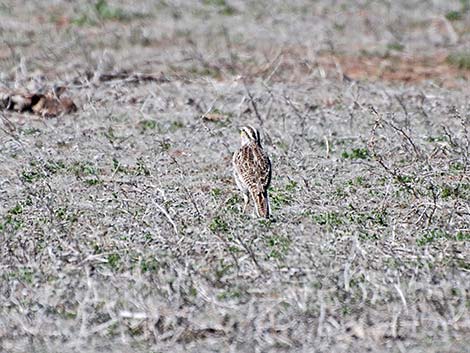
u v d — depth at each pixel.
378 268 14.62
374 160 19.28
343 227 16.02
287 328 13.34
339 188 17.84
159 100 23.14
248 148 16.67
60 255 15.04
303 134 21.03
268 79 24.70
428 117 22.50
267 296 13.93
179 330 13.29
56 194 17.44
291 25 32.25
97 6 33.31
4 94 22.75
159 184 18.06
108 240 15.48
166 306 13.70
